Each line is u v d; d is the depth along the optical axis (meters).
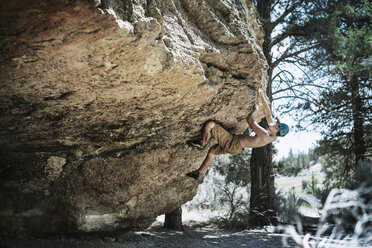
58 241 6.14
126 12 3.25
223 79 5.15
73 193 5.95
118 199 6.45
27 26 2.77
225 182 15.48
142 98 4.62
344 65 10.30
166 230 10.58
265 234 10.43
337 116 13.91
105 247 6.60
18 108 4.06
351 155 15.22
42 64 3.29
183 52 4.12
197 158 7.13
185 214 14.28
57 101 4.15
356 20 11.83
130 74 3.82
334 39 10.30
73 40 3.01
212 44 4.86
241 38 5.25
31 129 4.64
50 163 5.45
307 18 11.27
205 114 5.85
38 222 5.83
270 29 12.88
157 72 3.93
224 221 12.34
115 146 5.89
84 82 3.83
